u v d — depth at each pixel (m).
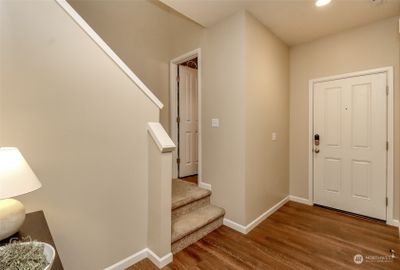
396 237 2.31
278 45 3.07
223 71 2.60
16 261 0.74
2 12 1.24
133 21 3.16
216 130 2.70
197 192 2.72
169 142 1.84
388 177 2.62
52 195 1.44
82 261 1.59
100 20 2.87
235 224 2.50
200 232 2.30
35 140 1.36
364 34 2.73
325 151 3.12
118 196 1.78
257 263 1.89
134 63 3.18
